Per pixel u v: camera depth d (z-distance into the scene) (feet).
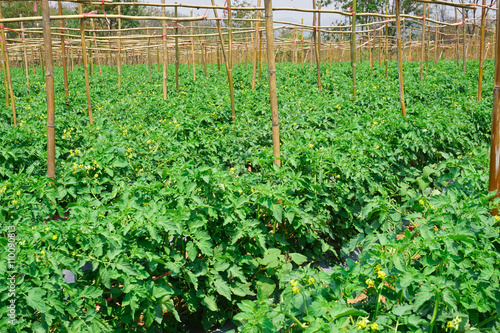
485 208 12.82
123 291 10.68
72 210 11.96
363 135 21.08
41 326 9.33
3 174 17.84
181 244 13.03
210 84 50.52
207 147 23.30
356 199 18.38
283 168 16.66
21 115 33.99
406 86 42.75
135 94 46.93
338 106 30.66
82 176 17.93
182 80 59.41
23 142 22.58
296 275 10.48
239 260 13.93
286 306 9.88
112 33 97.81
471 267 10.53
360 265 11.28
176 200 13.41
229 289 12.91
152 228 11.42
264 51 101.81
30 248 9.95
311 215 16.31
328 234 18.54
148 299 11.28
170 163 20.92
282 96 37.78
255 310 10.13
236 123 27.32
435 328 9.87
